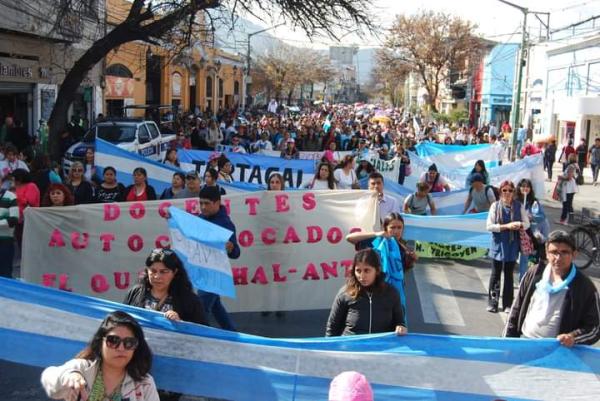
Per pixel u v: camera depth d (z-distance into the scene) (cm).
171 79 4300
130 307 477
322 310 890
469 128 4503
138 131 2144
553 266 498
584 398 480
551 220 1795
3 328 473
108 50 1739
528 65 4447
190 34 1806
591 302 493
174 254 495
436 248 1191
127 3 3122
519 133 3581
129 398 380
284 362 482
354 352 483
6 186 1027
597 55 3341
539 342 481
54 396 370
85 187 1035
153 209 813
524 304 525
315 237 842
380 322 503
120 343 374
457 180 1833
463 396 484
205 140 2695
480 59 5966
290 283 843
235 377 483
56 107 1753
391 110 8606
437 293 1021
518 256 966
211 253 544
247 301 841
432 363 482
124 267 809
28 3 2062
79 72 1745
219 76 5538
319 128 3209
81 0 1870
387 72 6372
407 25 5716
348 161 1178
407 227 1080
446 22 5706
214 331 480
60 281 798
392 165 1866
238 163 1470
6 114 2331
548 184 2734
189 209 819
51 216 794
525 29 3209
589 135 3309
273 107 5344
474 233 1074
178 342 480
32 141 2017
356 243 645
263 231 839
